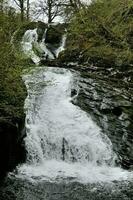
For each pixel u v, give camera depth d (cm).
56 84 1739
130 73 1825
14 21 1163
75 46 2241
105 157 1330
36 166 1223
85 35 2169
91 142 1375
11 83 1137
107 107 1558
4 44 1067
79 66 2067
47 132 1377
